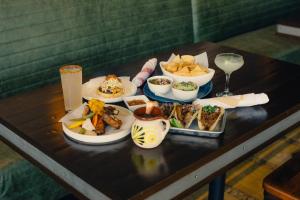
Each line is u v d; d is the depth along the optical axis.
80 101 1.56
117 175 1.19
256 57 2.12
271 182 1.47
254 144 1.47
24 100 1.66
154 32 2.79
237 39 3.23
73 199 1.98
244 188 2.25
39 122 1.49
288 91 1.72
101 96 1.63
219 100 1.57
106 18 2.52
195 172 1.27
